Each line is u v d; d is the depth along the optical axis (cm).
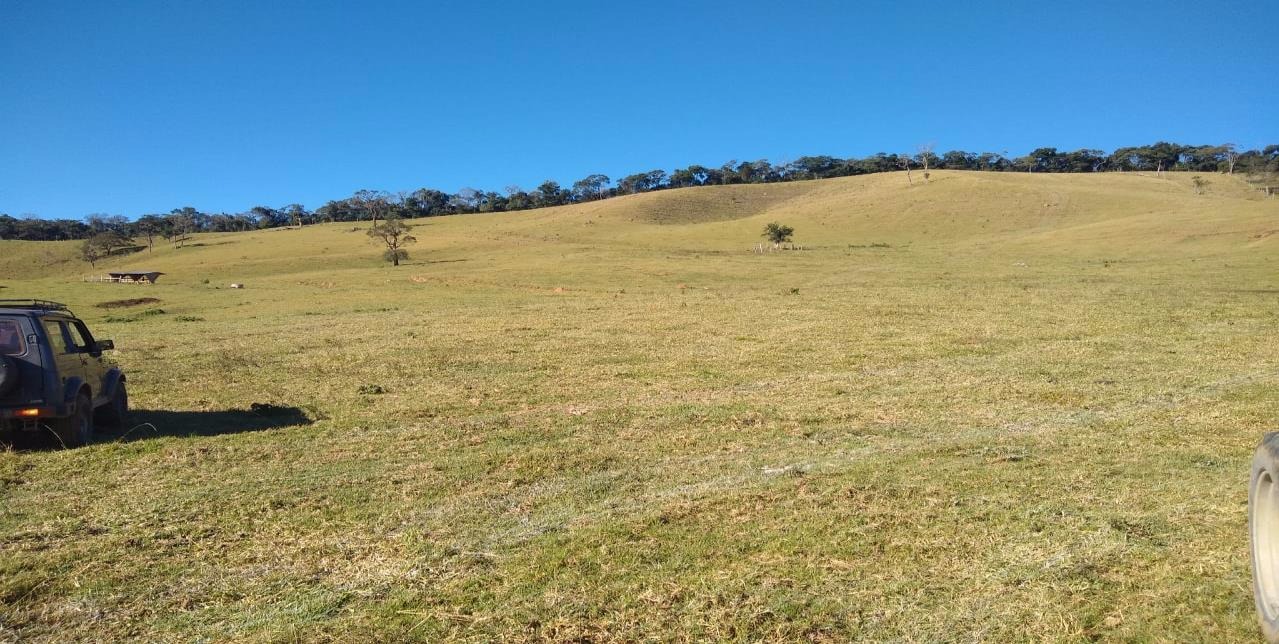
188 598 486
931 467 736
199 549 570
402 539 578
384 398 1241
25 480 769
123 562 545
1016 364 1407
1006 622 425
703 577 491
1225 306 2331
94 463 831
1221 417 935
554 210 16238
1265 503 415
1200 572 474
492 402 1181
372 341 2055
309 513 647
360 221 16625
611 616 443
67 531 612
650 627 430
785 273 5262
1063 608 436
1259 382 1158
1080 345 1627
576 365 1552
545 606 458
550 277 5312
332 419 1072
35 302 957
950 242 8831
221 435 977
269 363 1677
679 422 998
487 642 419
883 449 822
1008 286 3534
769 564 509
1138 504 607
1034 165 19188
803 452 820
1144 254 5675
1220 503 602
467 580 498
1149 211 10050
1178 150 17750
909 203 12438
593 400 1183
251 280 6212
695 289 4166
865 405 1080
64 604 480
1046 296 2886
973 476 699
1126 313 2211
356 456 852
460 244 10106
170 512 656
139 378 1485
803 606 450
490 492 699
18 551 567
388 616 453
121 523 629
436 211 19088
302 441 934
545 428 980
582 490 699
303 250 10344
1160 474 695
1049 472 708
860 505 621
